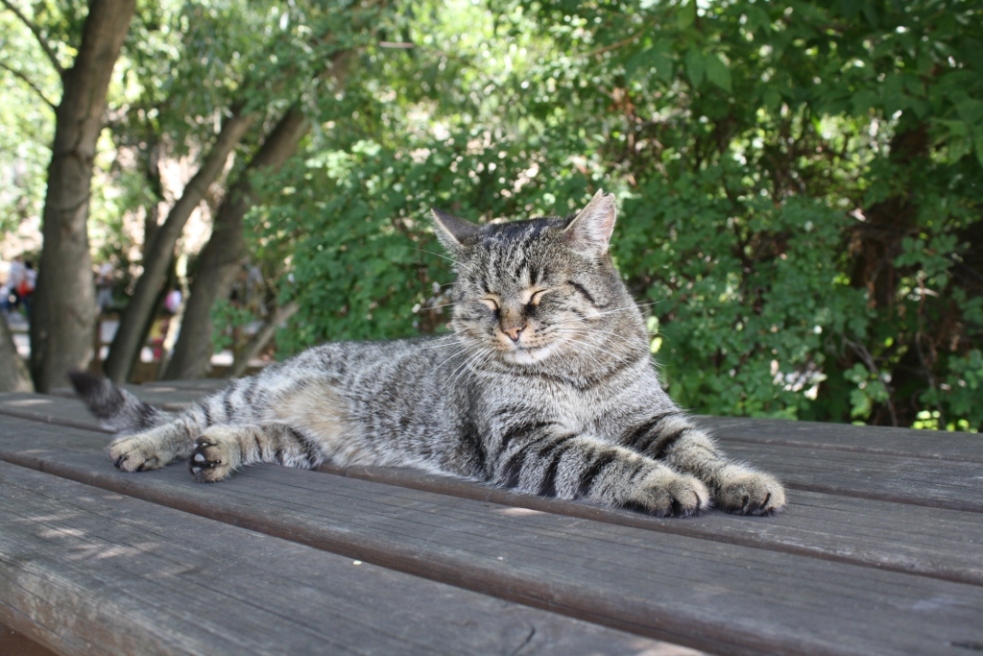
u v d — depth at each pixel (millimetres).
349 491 2582
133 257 12727
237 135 8828
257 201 8953
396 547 1956
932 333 6266
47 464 3031
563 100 6566
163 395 5090
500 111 7195
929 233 6145
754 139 6633
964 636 1413
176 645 1488
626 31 5633
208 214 11766
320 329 5930
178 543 2020
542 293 3252
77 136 7969
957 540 1954
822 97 5129
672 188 5840
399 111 8078
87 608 1680
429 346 3682
